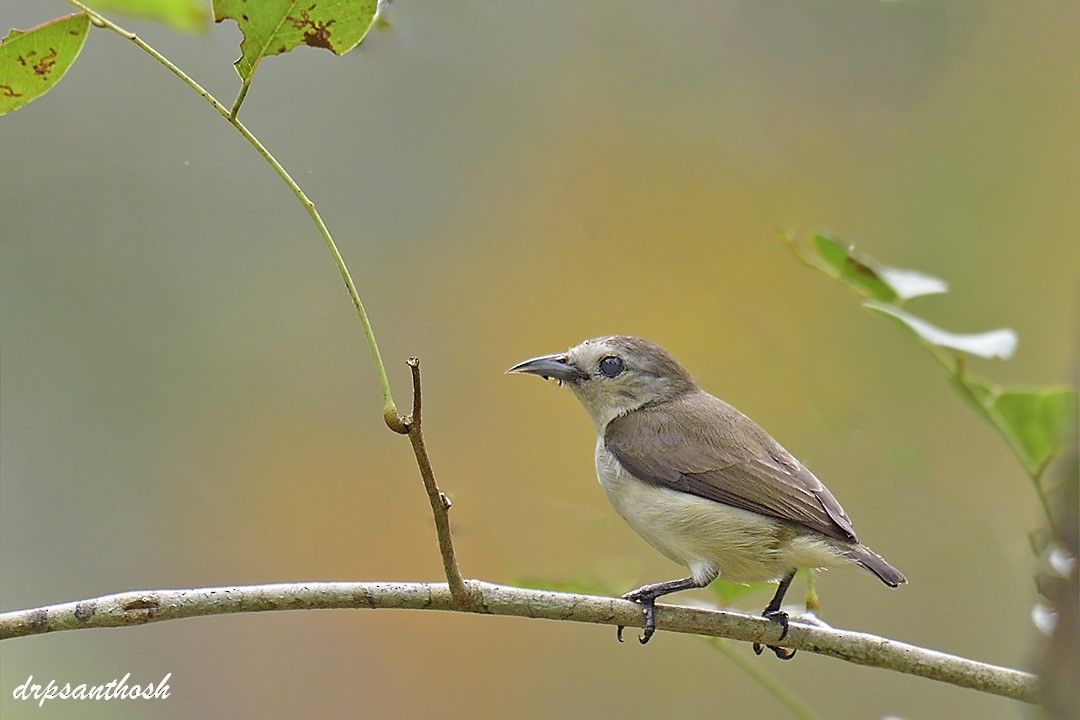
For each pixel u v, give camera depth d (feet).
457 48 50.21
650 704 42.04
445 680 41.86
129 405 44.27
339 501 45.01
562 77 50.72
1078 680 17.29
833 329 48.34
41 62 20.66
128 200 46.24
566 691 42.22
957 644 42.47
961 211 49.06
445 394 47.29
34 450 42.45
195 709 39.45
